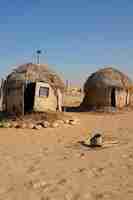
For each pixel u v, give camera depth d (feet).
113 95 92.17
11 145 37.52
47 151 33.22
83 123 61.05
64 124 56.85
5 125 53.98
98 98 92.43
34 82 63.46
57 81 67.97
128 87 96.27
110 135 44.09
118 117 75.25
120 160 27.32
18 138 42.96
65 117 62.23
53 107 65.98
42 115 59.57
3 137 43.86
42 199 18.42
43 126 54.03
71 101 132.26
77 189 19.89
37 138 42.96
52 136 44.73
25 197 18.89
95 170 24.40
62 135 45.70
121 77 96.27
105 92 91.40
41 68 69.36
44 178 22.74
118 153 30.45
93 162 27.14
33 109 62.13
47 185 21.03
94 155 30.14
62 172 24.22
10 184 21.65
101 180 21.67
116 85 91.91
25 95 64.80
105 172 23.67
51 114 60.85
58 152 32.53
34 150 33.99
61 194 19.07
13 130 50.72
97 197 18.20
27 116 59.77
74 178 22.44
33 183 21.61
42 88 63.62
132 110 91.76
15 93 64.75
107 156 29.30
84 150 33.37
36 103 62.44
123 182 20.95
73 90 170.09
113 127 54.90
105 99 91.30
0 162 28.12
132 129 51.29
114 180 21.52
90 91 94.48
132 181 21.06
